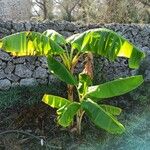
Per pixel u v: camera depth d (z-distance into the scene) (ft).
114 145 12.01
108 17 20.57
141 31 15.75
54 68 10.92
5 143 11.65
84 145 11.88
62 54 11.73
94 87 10.64
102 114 9.87
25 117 12.70
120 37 10.05
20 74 14.25
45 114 12.87
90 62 11.75
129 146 12.01
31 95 13.67
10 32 14.16
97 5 22.24
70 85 11.95
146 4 23.56
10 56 14.19
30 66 14.38
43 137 11.96
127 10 20.90
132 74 15.23
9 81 14.12
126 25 15.61
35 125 12.48
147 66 15.15
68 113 10.31
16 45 10.25
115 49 10.00
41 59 14.46
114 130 9.66
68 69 11.68
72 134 12.20
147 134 12.55
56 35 11.14
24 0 25.13
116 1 20.68
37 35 10.32
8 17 23.44
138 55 10.07
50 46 10.37
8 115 12.79
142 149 11.91
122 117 13.28
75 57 11.73
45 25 14.55
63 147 11.75
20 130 12.20
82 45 10.27
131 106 13.88
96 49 10.17
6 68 14.14
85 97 10.70
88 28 14.99
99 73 14.82
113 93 10.35
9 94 13.50
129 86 10.36
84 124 12.62
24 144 11.72
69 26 14.78
